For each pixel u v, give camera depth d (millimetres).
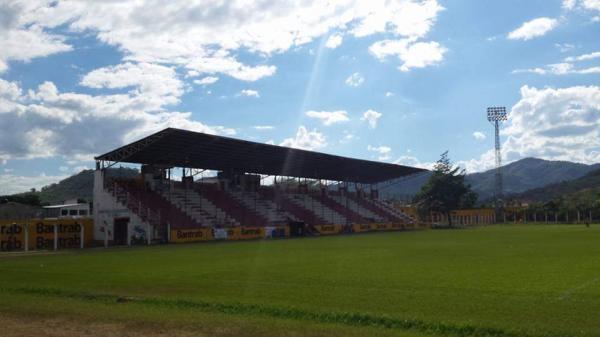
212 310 13992
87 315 13227
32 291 18000
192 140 54000
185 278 21609
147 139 51312
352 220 89375
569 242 45031
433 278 20547
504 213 137000
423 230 87125
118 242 54281
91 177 144625
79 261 31391
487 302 14859
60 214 82125
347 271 23531
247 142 56812
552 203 136750
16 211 75750
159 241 53812
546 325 11672
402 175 99000
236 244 50062
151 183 62594
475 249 37750
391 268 24688
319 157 71000
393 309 13844
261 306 14180
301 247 43500
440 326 11531
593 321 12156
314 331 11250
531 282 19047
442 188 104250
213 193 71500
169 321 12336
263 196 80125
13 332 11523
